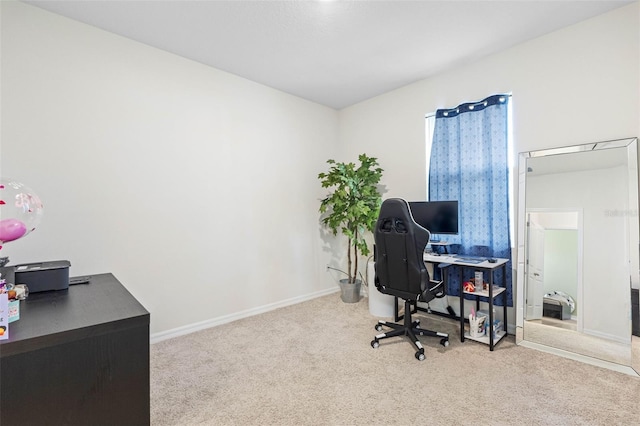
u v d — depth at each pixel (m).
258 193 3.40
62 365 1.12
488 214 2.86
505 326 2.69
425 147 3.37
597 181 2.27
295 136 3.78
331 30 2.40
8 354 1.01
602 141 2.25
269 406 1.74
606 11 2.21
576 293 2.34
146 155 2.60
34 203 1.60
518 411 1.66
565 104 2.42
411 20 2.28
